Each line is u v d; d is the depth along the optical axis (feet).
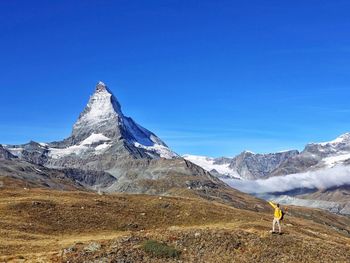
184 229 159.12
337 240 285.02
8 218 268.00
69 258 133.49
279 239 146.61
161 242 140.77
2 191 385.29
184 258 132.16
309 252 140.46
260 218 390.83
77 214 295.48
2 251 171.22
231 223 305.12
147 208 336.29
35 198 327.26
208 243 140.67
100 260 128.67
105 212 310.65
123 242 143.74
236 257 132.57
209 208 365.40
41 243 195.42
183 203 357.20
